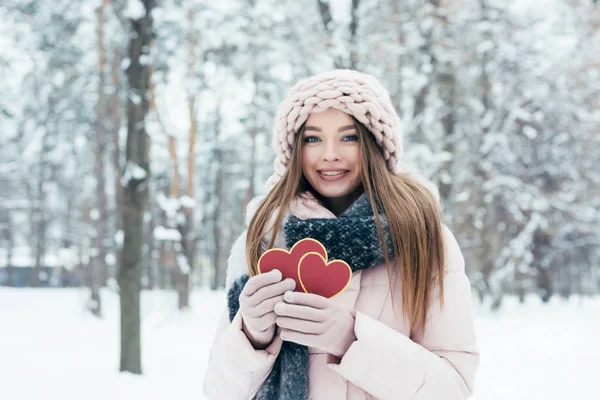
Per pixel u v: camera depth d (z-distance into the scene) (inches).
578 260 907.4
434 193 67.4
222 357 56.3
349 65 394.0
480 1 568.4
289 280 51.2
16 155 847.1
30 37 580.7
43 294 789.9
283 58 522.3
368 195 60.5
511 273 629.9
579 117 660.7
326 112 62.8
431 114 518.3
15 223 1150.3
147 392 245.8
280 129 66.6
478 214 601.6
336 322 50.4
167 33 561.3
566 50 689.6
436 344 56.7
